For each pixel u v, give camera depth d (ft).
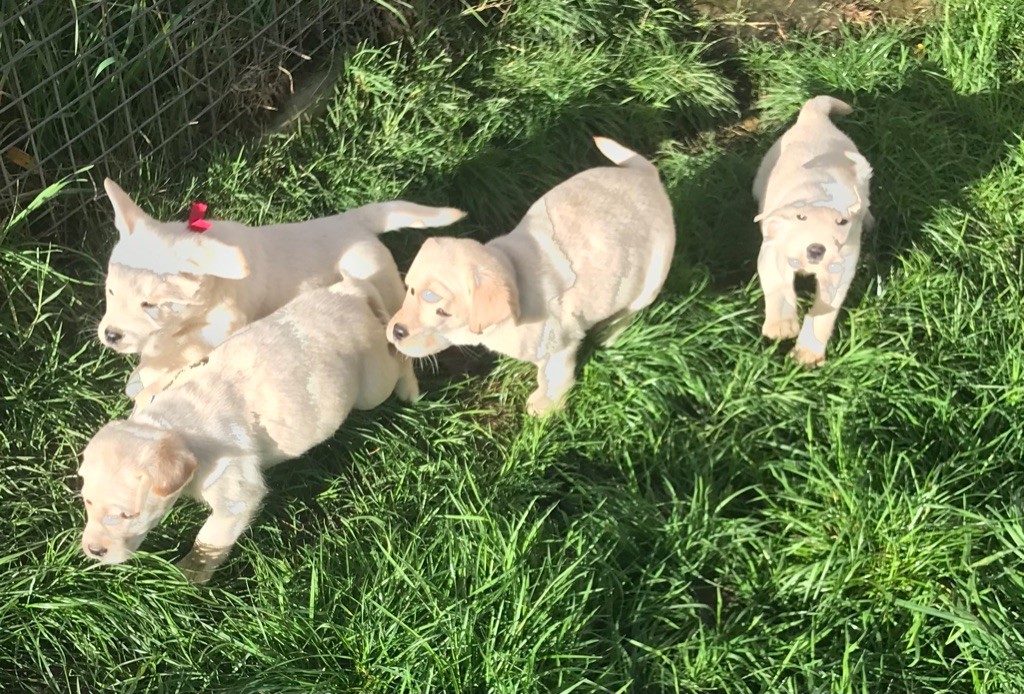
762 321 7.59
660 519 6.86
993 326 7.43
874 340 7.45
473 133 8.30
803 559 6.79
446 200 7.95
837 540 6.72
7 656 6.49
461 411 7.34
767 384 7.32
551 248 6.86
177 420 6.48
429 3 8.64
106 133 7.73
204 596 6.66
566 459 7.14
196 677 6.48
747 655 6.53
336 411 6.75
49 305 7.32
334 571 6.73
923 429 7.12
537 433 7.13
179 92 7.86
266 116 8.21
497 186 8.00
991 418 7.11
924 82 8.57
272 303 7.05
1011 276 7.68
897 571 6.66
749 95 8.80
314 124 8.23
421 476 7.03
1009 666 6.35
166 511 6.43
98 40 7.59
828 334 7.34
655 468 7.09
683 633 6.64
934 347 7.35
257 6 8.02
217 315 6.82
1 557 6.64
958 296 7.48
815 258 6.89
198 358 6.97
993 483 6.90
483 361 7.57
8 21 7.11
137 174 7.80
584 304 6.93
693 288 7.59
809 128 7.60
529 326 6.84
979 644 6.42
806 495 6.93
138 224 6.63
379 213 7.23
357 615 6.50
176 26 7.62
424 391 7.40
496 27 8.75
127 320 6.58
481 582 6.56
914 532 6.68
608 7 8.90
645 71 8.61
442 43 8.62
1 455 6.93
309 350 6.68
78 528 6.74
